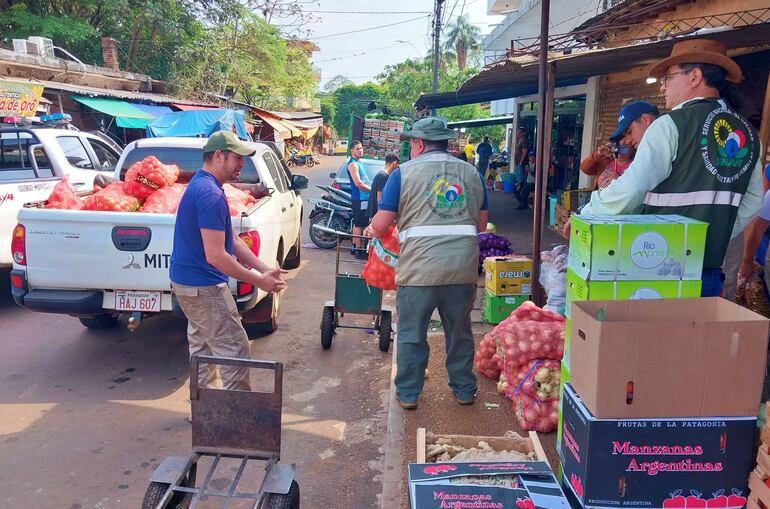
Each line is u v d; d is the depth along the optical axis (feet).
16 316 21.36
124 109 50.60
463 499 7.54
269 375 16.74
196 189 11.59
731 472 7.33
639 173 9.14
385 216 12.24
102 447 12.74
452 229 12.04
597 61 21.57
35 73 47.50
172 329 20.04
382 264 14.99
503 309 18.45
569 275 9.41
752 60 21.50
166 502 8.39
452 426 12.28
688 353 7.11
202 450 9.29
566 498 7.72
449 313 12.60
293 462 12.42
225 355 12.50
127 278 14.98
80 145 27.04
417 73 139.74
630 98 32.40
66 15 63.57
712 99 9.42
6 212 21.95
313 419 14.24
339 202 34.09
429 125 12.37
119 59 72.54
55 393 15.26
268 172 22.16
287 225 23.43
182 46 75.41
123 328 20.11
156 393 15.38
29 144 23.99
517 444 10.12
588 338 7.39
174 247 12.14
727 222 9.33
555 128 47.98
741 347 7.11
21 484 11.37
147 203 16.46
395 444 11.71
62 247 14.96
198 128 50.26
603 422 7.23
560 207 27.58
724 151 9.18
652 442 7.27
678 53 10.02
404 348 12.72
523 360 12.37
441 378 14.58
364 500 11.21
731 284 10.54
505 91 38.06
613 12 28.86
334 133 203.21
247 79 91.45
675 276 8.60
